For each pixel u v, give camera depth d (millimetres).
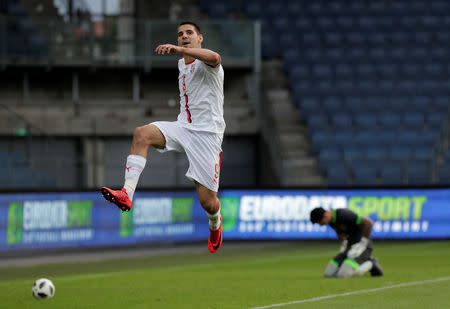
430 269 38781
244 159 81062
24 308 25625
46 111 78312
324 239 57656
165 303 26469
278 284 32406
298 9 94188
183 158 80812
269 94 82375
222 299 27359
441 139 74250
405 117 76688
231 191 57938
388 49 88188
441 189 57875
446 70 85125
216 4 93062
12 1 80125
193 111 21359
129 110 79875
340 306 24781
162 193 56469
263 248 56656
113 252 53906
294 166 70938
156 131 21078
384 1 96562
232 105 80625
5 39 75312
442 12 96062
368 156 71875
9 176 63781
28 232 50031
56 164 69812
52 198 51500
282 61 87000
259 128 78562
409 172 68125
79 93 81188
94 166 77438
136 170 20312
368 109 78188
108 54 76812
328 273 34875
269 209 58062
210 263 45812
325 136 74062
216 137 21500
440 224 57906
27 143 69250
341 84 81875
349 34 90062
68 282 35188
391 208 57906
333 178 69125
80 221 52969
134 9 86250
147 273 39719
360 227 34125
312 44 88312
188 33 21344
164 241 56250
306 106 78625
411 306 24641
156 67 77062
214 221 22938
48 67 76000
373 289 29594
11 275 39438
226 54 78188
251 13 92938
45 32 76062
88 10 81312
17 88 80188
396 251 51938
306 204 57906
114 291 30844
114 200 19422
